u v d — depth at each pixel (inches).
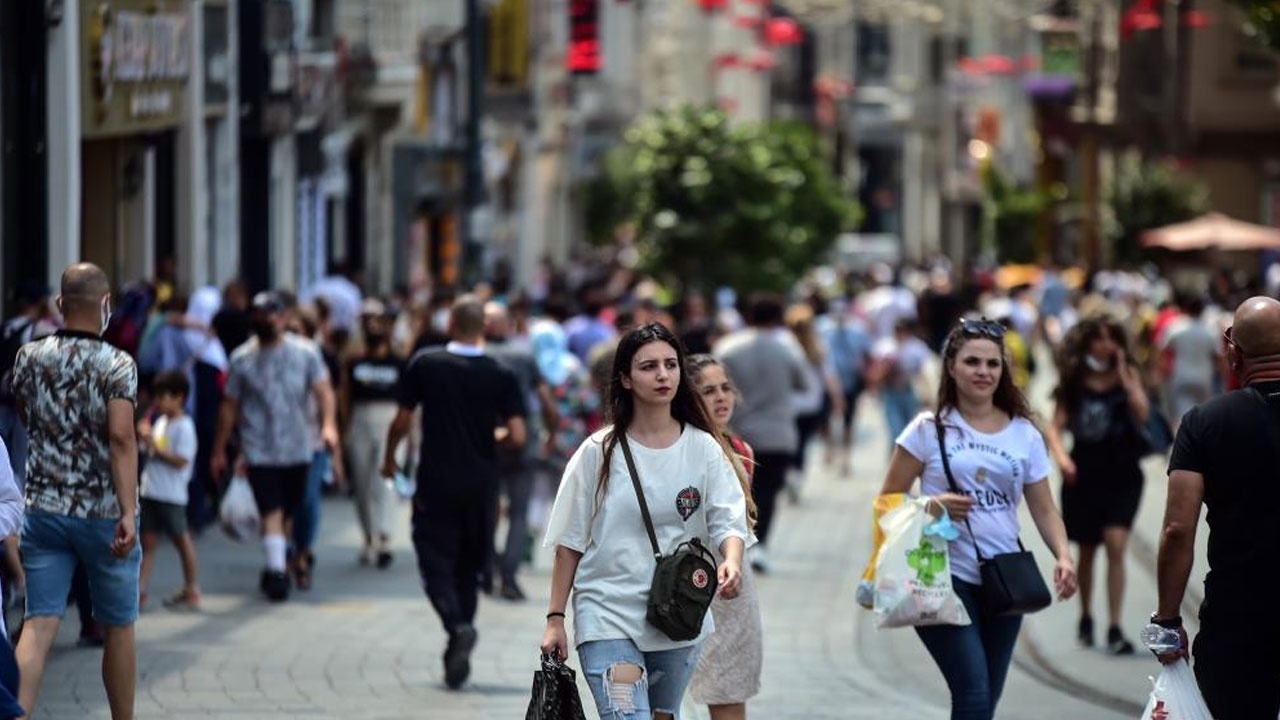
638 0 6481.3
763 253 3715.6
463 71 4338.1
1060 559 973.8
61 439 1004.6
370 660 1369.3
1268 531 831.1
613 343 1423.5
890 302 3713.1
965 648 959.0
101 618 1016.9
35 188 1956.2
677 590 837.8
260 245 3034.0
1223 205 5024.6
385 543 1831.9
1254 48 4913.9
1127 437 1432.1
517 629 1513.3
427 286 3314.5
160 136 2421.3
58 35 1985.7
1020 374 2645.2
